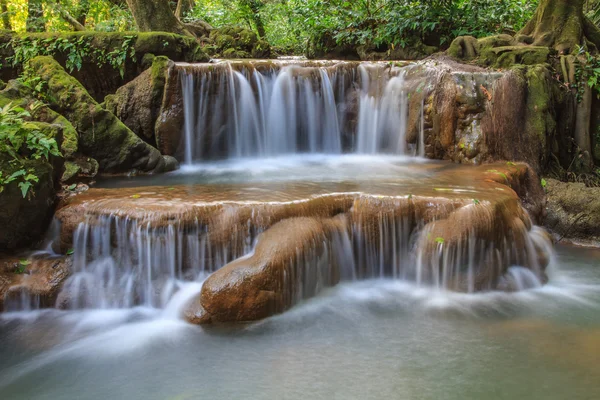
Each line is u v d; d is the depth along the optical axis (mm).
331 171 8375
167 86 9281
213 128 9750
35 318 5410
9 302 5516
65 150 7969
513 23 12859
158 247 5559
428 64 9625
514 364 4324
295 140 10367
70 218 5957
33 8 14867
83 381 4262
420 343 4688
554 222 7988
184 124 9523
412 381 4102
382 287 5875
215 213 5637
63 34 10125
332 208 6023
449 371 4238
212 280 5133
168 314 5332
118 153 8680
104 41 10070
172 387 4125
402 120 9820
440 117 9055
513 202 6250
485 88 8766
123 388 4145
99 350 4738
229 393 4016
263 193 6332
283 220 5648
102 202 6023
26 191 5625
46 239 6266
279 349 4629
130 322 5270
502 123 8492
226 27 15266
